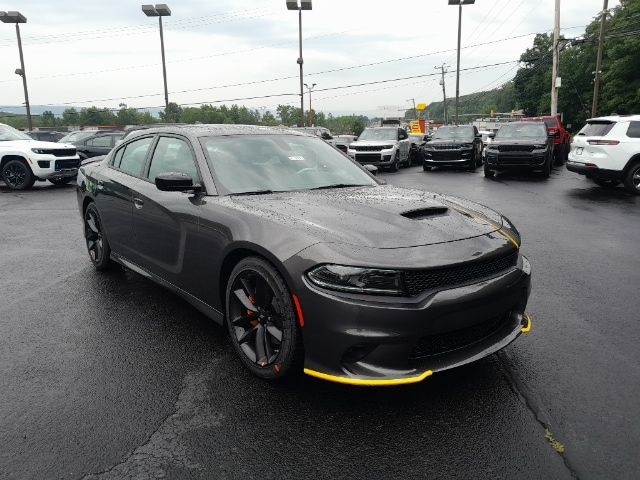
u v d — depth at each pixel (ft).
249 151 12.27
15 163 41.93
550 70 203.00
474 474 6.95
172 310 13.28
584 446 7.55
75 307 13.52
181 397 8.96
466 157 57.52
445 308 7.96
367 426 8.05
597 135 36.65
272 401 8.78
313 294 8.05
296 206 9.93
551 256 19.02
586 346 11.03
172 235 11.64
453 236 8.91
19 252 19.99
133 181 13.57
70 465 7.16
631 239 21.89
